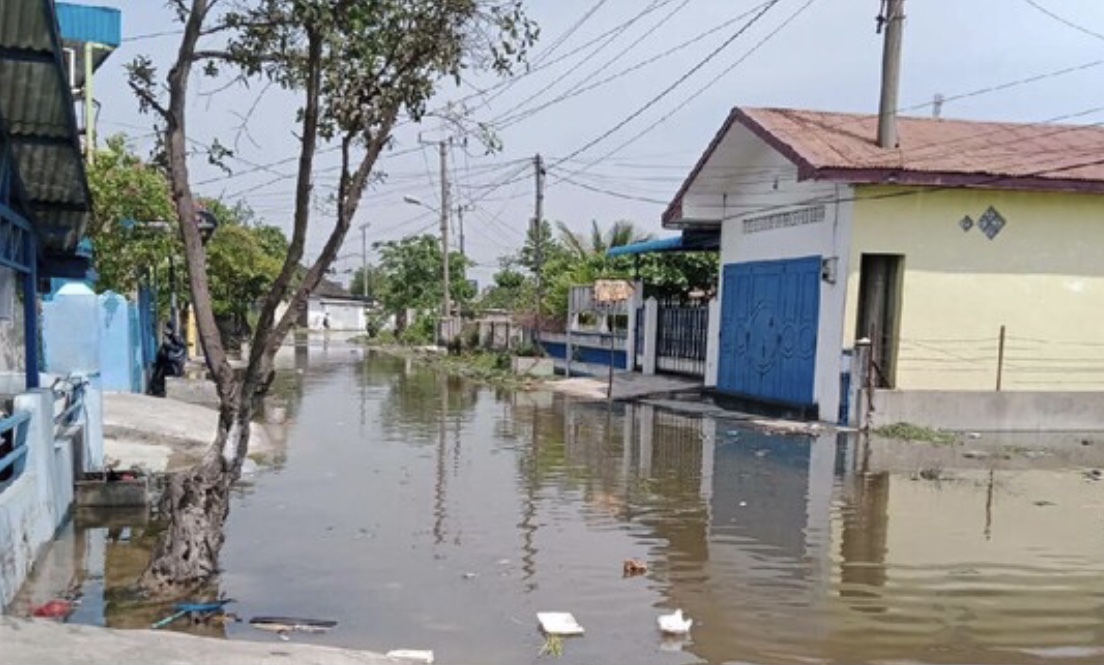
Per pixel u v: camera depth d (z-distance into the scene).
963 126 18.03
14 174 7.10
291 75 6.34
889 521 8.20
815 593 6.11
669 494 9.28
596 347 25.30
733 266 18.91
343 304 77.00
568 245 34.78
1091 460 11.88
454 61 6.20
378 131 6.21
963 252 15.09
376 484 9.48
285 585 6.00
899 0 15.31
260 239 35.47
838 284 14.88
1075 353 15.62
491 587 6.08
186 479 6.11
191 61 5.97
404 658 4.64
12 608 5.39
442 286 43.09
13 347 14.37
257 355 6.19
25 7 5.38
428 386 22.02
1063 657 5.06
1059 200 15.39
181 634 4.46
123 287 17.22
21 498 5.95
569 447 12.30
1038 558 7.04
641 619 5.53
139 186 15.99
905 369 15.02
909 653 5.07
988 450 12.54
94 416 9.40
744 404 17.17
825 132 16.34
